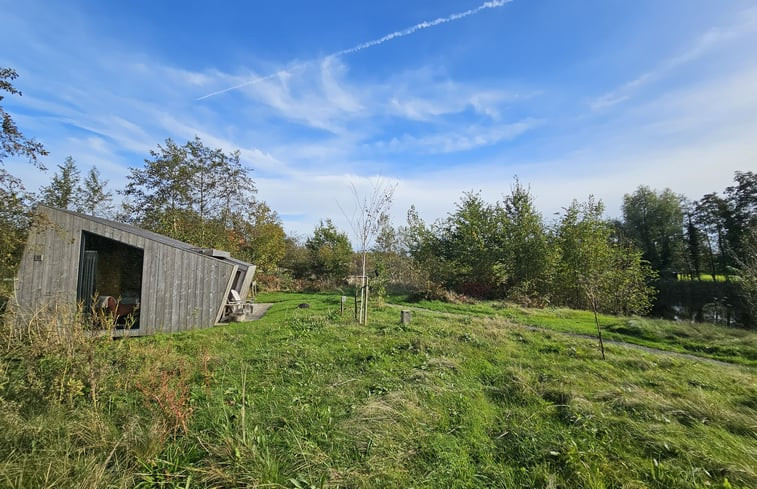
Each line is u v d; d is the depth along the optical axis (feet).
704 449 10.56
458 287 61.93
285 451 10.19
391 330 26.76
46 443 9.75
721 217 102.99
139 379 13.83
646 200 120.26
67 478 8.36
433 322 31.55
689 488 8.79
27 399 11.91
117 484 8.48
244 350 21.62
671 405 13.73
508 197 67.10
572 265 59.16
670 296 97.45
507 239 64.54
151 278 31.89
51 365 13.50
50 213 31.37
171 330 31.94
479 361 19.70
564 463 9.78
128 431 10.35
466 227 66.95
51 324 15.37
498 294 60.03
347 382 15.87
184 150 75.36
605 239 59.77
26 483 8.07
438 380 16.26
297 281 77.71
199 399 13.43
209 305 32.78
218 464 9.27
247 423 11.61
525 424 12.23
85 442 10.07
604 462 9.69
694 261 114.52
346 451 10.38
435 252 70.69
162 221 69.26
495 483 9.13
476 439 11.28
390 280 63.82
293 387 15.20
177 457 9.61
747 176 97.19
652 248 117.70
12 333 15.29
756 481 9.09
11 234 29.07
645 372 18.72
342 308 34.86
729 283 81.30
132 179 73.61
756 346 24.93
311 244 96.17
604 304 56.59
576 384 16.21
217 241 68.13
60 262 31.24
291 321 30.73
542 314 40.68
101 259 38.75
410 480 9.12
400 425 11.80
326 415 12.51
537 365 19.39
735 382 17.35
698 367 19.99
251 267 44.45
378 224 32.12
